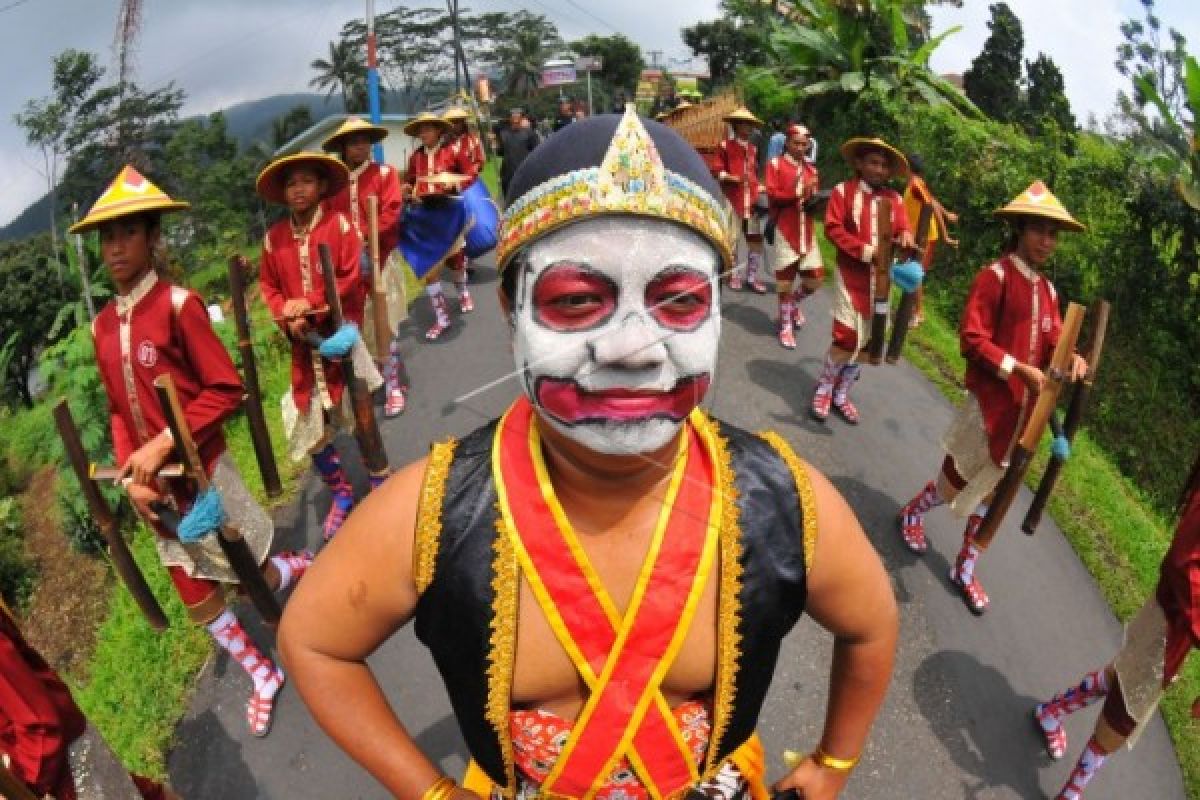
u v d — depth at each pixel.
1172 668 2.42
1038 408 3.09
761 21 13.42
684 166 1.24
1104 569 4.12
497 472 1.36
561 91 10.95
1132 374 6.05
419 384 5.61
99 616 6.73
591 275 1.18
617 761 1.38
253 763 3.07
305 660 1.43
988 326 3.42
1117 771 3.13
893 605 1.57
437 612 1.36
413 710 3.24
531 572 1.33
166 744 3.13
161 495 2.90
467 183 6.04
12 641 2.07
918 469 4.82
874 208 4.73
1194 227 5.79
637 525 1.35
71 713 2.22
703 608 1.37
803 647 3.51
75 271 10.24
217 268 17.47
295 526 4.35
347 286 3.93
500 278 1.35
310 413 3.88
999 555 4.12
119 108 18.56
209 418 2.95
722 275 1.34
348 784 2.99
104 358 2.94
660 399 1.22
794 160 5.95
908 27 11.81
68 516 6.79
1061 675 3.50
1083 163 6.54
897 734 3.18
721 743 1.47
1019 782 3.05
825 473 4.70
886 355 4.80
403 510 1.37
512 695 1.38
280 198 3.99
